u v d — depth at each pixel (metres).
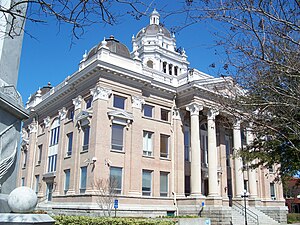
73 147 32.19
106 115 30.06
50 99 38.56
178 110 35.44
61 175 33.38
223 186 36.69
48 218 6.33
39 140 41.47
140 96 32.88
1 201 7.08
